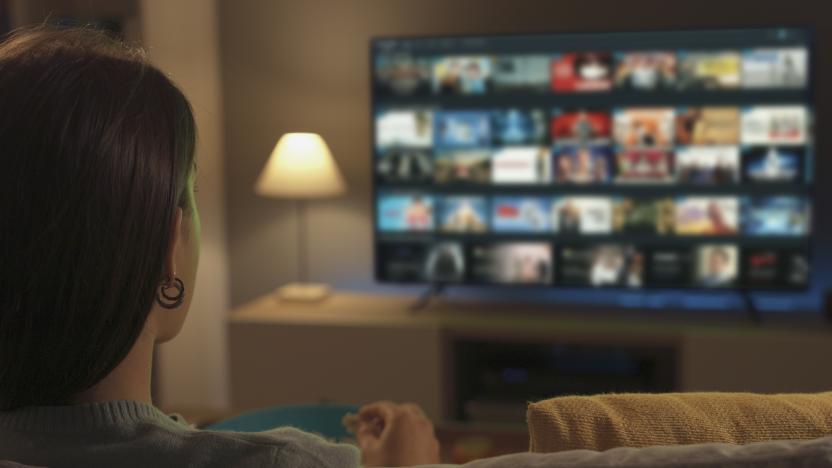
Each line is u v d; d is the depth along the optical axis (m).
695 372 3.26
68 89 0.53
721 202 3.54
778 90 3.45
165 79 0.59
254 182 4.08
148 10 3.64
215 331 4.16
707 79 3.49
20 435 0.55
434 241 3.78
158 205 0.55
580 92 3.58
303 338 3.55
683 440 0.60
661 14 3.69
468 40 3.65
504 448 2.12
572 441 0.60
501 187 3.70
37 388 0.55
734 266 3.56
